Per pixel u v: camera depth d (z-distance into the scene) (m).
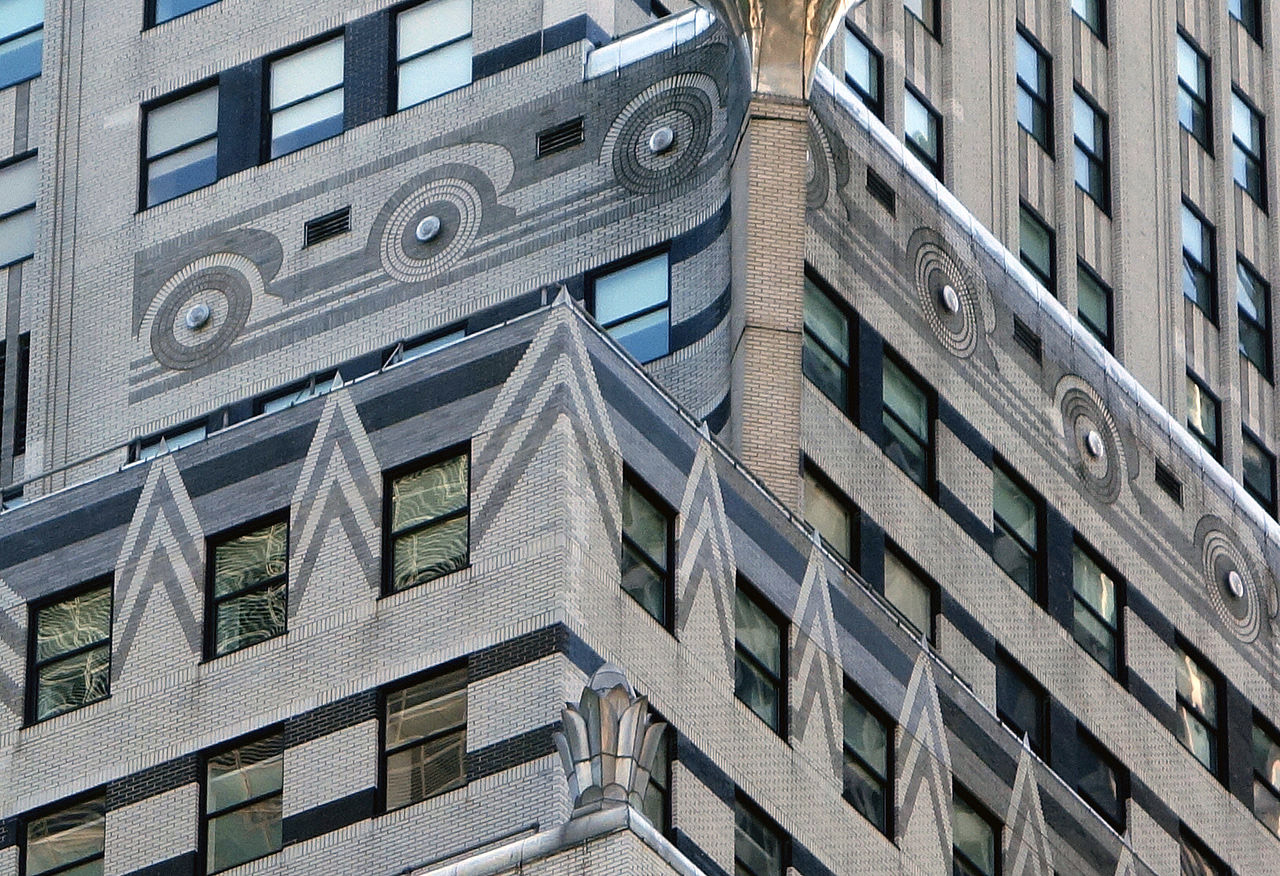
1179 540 106.00
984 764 93.06
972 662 97.50
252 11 106.56
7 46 110.19
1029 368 102.62
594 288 97.62
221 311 103.44
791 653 87.94
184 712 86.75
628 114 99.38
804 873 86.19
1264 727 106.69
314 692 85.38
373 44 104.25
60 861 86.81
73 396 104.44
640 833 77.94
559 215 99.19
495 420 85.81
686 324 95.69
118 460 102.94
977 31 111.00
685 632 85.31
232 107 105.75
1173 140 117.44
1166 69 118.12
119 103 107.62
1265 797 105.69
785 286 93.94
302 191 103.62
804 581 89.06
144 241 105.50
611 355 86.62
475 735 83.06
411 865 82.50
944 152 108.38
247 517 88.00
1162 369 113.69
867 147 99.50
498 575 84.19
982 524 99.25
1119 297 112.94
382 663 84.81
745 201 94.62
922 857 89.81
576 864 77.94
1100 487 103.69
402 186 102.12
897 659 91.25
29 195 107.94
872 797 89.25
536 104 101.00
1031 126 112.25
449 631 84.31
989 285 102.12
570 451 84.56
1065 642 100.75
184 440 102.38
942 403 99.12
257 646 86.56
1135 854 97.75
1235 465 115.75
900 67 107.69
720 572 86.81
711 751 84.88
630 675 83.69
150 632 88.06
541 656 82.88
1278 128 122.44
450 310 99.88
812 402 95.12
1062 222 111.75
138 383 103.69
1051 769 97.31
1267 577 108.81
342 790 84.06
